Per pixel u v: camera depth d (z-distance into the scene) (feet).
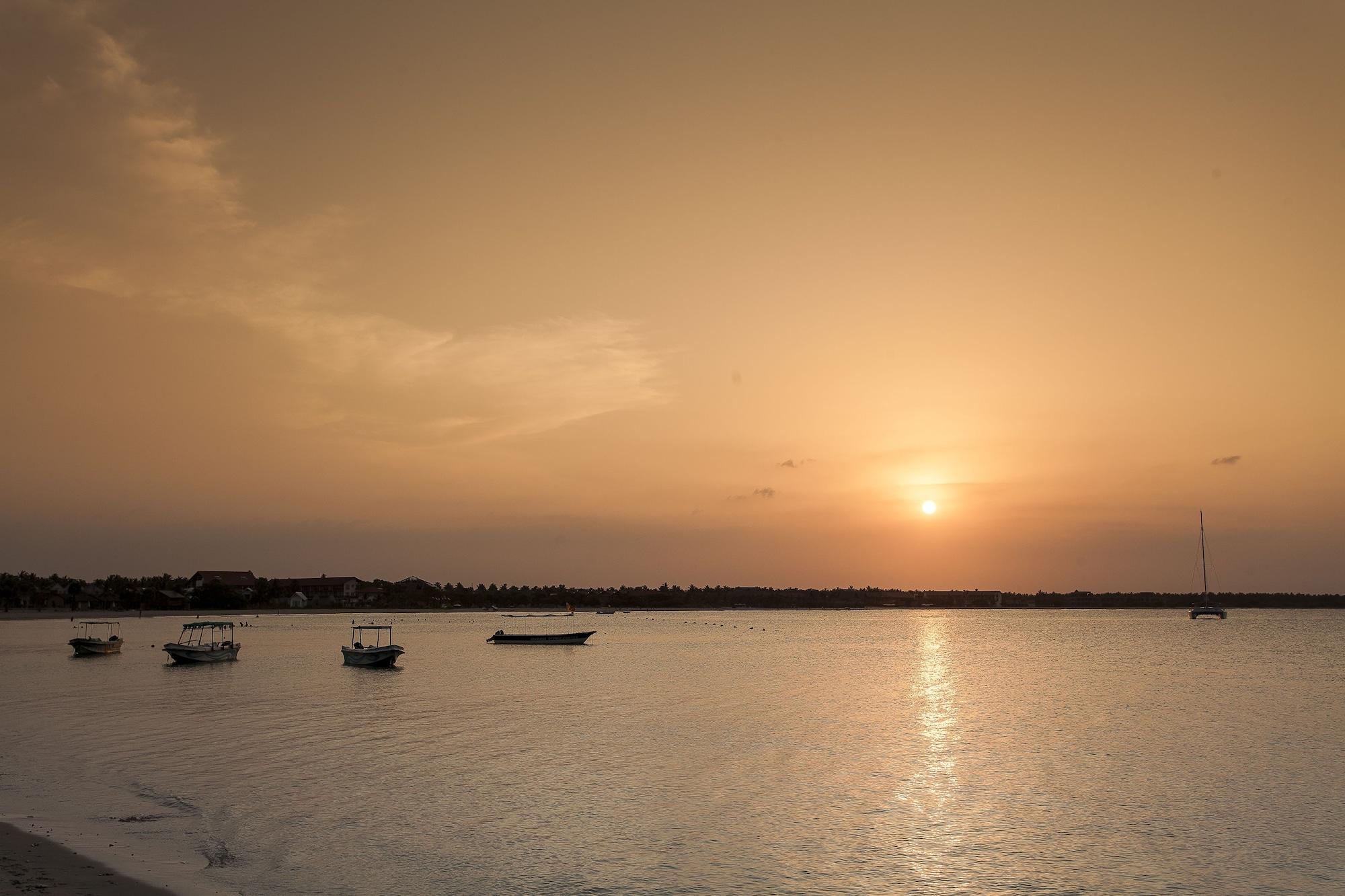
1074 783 142.20
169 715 215.92
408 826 114.11
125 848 101.19
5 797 125.18
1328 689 290.15
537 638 542.98
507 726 198.18
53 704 236.02
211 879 92.07
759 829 114.62
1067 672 358.23
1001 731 196.95
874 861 103.14
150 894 84.94
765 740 181.06
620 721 206.39
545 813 120.98
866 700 253.85
